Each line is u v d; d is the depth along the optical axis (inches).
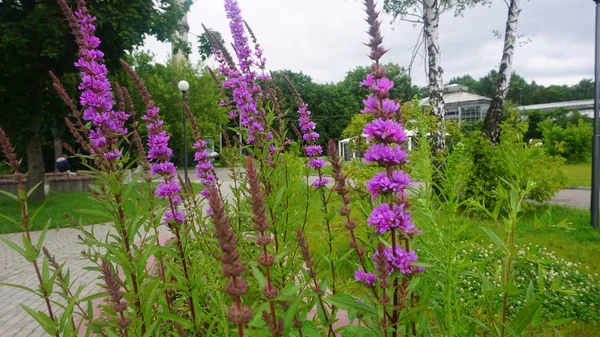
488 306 88.7
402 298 79.6
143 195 125.0
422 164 105.0
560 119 1792.6
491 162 376.8
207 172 156.7
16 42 479.8
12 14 522.0
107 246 101.3
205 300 137.3
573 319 162.1
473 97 2536.9
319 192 152.9
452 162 86.0
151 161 134.2
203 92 1419.8
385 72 77.7
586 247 273.0
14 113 569.0
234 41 177.0
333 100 1915.6
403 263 74.0
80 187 845.8
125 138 124.2
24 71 531.2
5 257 330.6
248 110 163.5
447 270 84.0
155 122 129.3
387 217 72.9
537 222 84.4
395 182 74.3
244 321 52.2
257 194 63.9
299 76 1914.4
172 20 613.6
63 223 445.4
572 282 188.1
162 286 115.1
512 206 86.9
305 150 170.7
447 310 83.3
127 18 526.9
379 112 75.6
